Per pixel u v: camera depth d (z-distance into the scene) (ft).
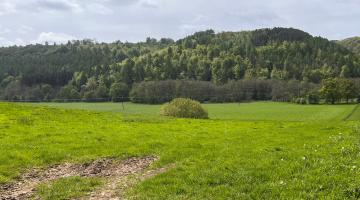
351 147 81.61
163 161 81.10
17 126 121.29
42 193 60.13
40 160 80.02
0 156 78.95
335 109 412.98
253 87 577.02
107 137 109.81
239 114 376.68
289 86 557.74
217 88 565.53
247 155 81.82
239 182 61.21
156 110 433.07
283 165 69.56
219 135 122.72
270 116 358.02
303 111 400.47
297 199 51.65
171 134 120.88
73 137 107.04
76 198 58.13
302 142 101.09
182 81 573.74
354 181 56.49
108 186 64.44
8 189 62.54
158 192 58.54
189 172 68.13
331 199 51.06
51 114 158.40
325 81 504.43
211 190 57.98
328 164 67.67
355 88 492.54
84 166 78.54
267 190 56.65
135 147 95.45
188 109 213.87
